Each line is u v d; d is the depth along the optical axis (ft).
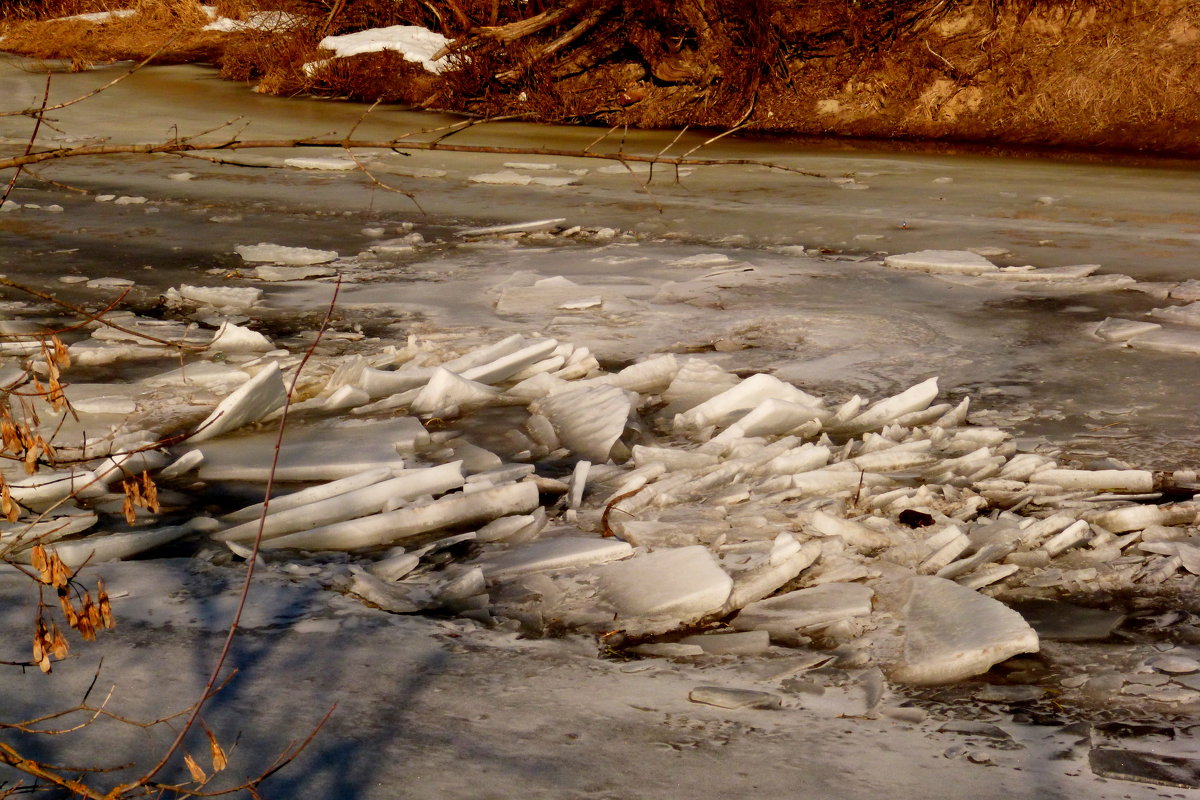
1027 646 13.39
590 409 23.39
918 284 35.53
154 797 10.07
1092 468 20.45
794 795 10.37
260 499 19.80
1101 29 73.05
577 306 32.42
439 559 16.99
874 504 18.34
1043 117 70.95
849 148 68.39
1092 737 11.68
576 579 15.94
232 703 12.01
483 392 25.08
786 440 21.48
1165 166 59.82
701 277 36.42
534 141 70.54
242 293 33.94
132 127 75.31
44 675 12.54
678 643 14.14
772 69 78.89
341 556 17.20
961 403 23.36
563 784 10.48
